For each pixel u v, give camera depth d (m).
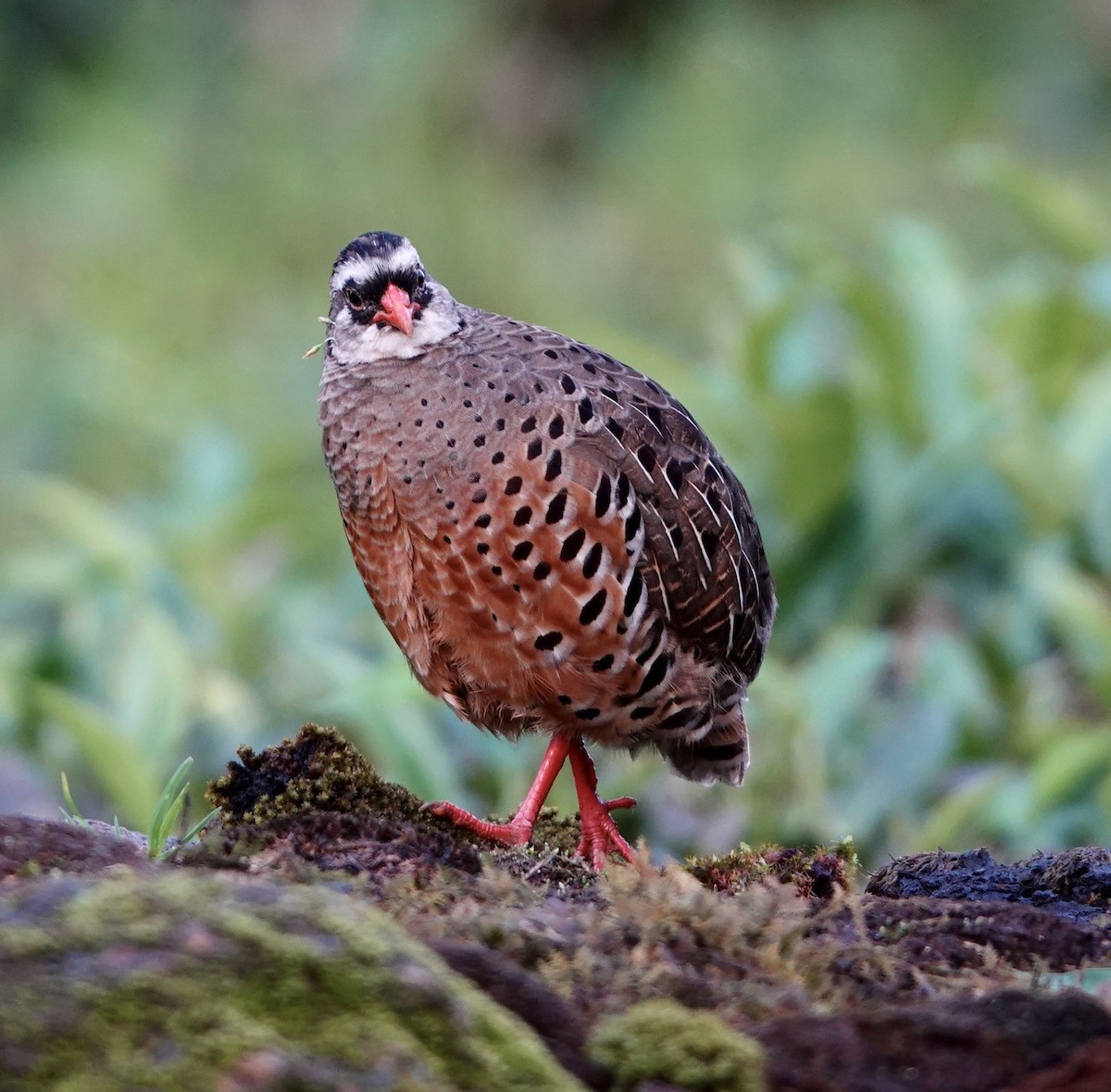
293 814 6.18
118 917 4.11
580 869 6.38
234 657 12.82
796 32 29.97
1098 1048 4.35
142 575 12.52
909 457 12.81
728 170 25.84
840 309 13.62
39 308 22.47
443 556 7.54
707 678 8.07
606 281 23.62
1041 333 14.03
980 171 14.04
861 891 6.70
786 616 12.50
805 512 12.54
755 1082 4.29
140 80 29.22
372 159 26.61
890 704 11.11
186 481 14.59
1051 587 11.41
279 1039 3.90
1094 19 28.38
